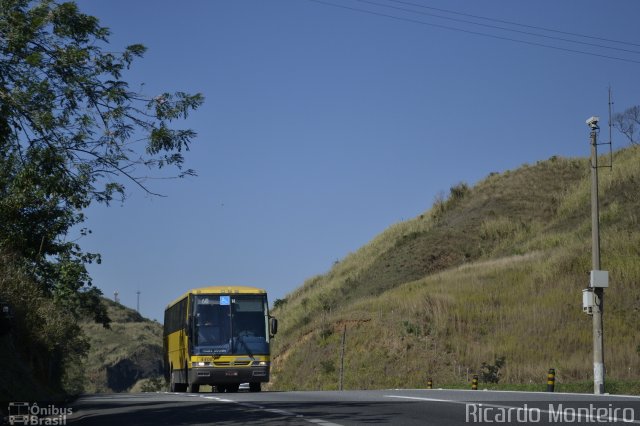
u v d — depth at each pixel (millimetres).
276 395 22203
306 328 60906
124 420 13797
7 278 26797
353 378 49500
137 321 163375
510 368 42062
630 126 82375
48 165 14547
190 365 31094
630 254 55719
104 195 15055
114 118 14445
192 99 14719
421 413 13047
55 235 29672
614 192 71625
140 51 14477
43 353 29250
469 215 82438
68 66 13984
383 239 88812
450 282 60750
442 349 49312
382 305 58375
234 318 31625
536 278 56594
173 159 14961
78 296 42094
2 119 13734
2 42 13805
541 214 78438
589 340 45250
